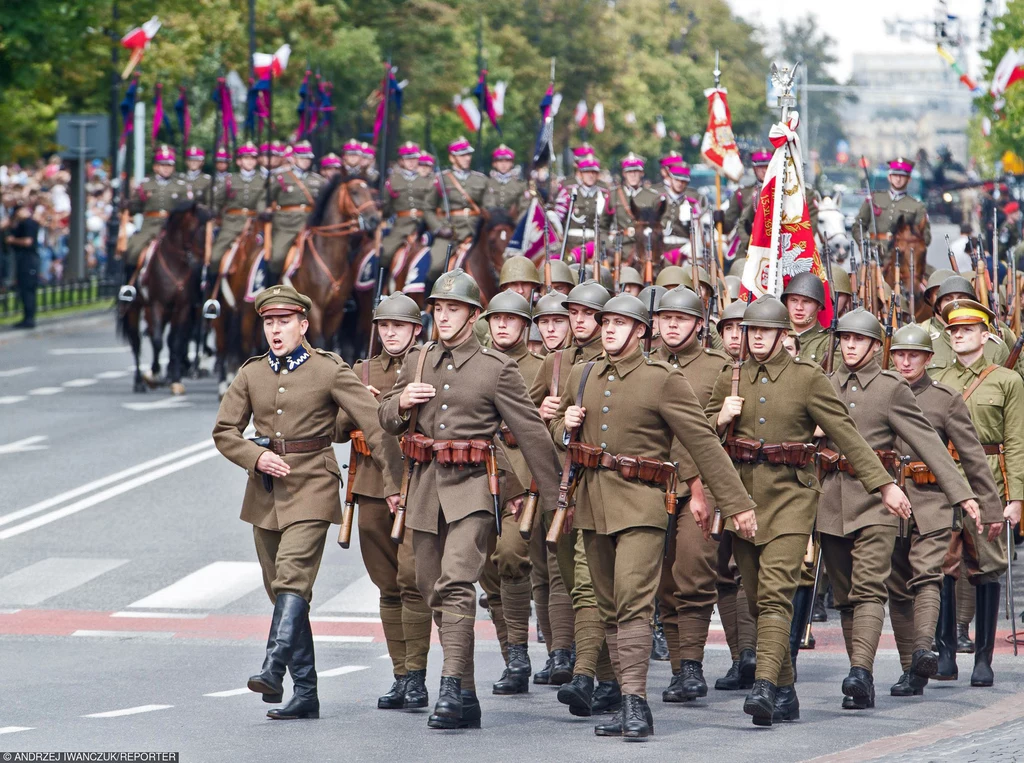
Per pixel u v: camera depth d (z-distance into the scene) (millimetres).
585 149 77188
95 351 103000
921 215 70875
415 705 30656
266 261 75750
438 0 156875
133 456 62844
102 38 117375
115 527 50688
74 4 102688
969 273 51656
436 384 29484
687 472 30078
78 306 129125
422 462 29484
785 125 38875
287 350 30141
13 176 127188
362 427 29828
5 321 117562
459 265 71438
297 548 29641
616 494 28516
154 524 51156
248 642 37750
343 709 30750
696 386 33156
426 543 29312
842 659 36781
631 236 74125
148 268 80562
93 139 123000
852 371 32344
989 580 33531
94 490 56375
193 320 82438
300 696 29688
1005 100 115250
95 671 34469
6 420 72438
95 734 28188
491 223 71250
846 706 30938
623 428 28609
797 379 29938
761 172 68250
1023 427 34938
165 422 71500
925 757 25922
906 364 33375
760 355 30109
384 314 31625
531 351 36062
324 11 141750
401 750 27078
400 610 31375
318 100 114062
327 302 73312
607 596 29109
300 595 29516
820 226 69250
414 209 77562
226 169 86625
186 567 45500
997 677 34406
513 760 26344
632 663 28125
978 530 33406
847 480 31359
